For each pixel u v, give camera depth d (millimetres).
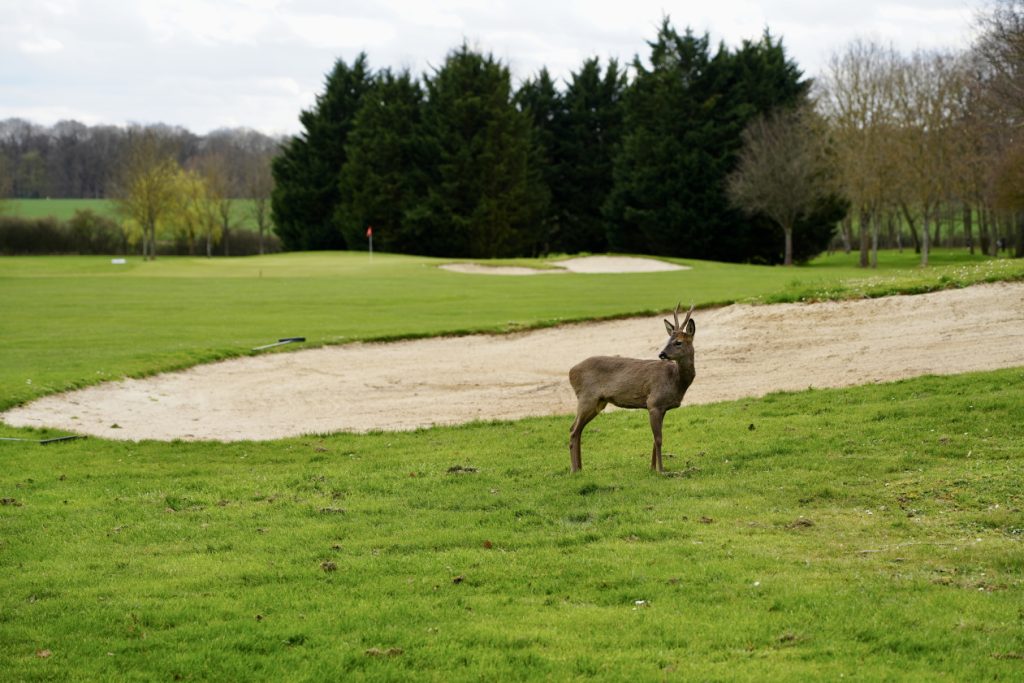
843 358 18375
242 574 8055
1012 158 49281
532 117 84188
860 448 11812
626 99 79500
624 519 9531
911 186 59594
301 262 63562
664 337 23094
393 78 86500
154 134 96062
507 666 6117
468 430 15359
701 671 5965
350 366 22344
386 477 11945
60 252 97750
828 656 6188
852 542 8555
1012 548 8172
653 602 7203
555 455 12977
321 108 89938
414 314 30438
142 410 17516
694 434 13578
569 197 87375
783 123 68062
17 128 141250
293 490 11406
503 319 27906
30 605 7359
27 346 23312
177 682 6008
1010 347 16969
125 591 7684
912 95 62562
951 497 9703
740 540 8680
